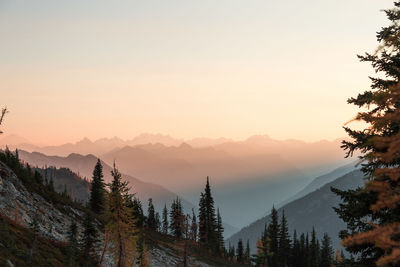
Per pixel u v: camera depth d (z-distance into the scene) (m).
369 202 10.66
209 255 88.44
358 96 10.98
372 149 9.94
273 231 85.25
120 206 35.16
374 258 11.49
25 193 54.03
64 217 57.53
